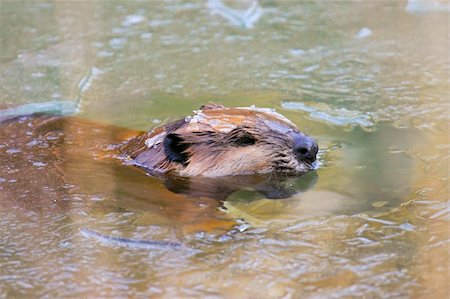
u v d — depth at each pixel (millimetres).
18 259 16016
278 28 33750
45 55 30672
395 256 15930
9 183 19578
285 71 28984
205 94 26766
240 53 30922
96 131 23062
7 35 32781
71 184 19531
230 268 15570
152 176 20109
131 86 27688
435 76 27953
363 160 21016
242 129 20078
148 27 33875
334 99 26062
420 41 31703
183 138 19938
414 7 35844
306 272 15406
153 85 27734
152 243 16469
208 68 29391
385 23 34094
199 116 20391
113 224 17438
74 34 32969
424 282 14984
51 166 20609
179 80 28203
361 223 17406
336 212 18000
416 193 18875
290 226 17328
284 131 20297
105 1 37312
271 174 20266
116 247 16406
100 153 21516
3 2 37062
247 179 19984
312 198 18812
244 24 34188
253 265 15672
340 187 19406
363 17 34969
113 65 29750
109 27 33812
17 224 17500
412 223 17328
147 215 17875
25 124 23672
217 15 35438
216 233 16969
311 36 32750
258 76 28500
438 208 18016
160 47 31594
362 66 29266
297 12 35844
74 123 23766
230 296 14625
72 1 37312
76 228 17281
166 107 25594
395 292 14680
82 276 15328
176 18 35000
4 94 26719
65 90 27016
